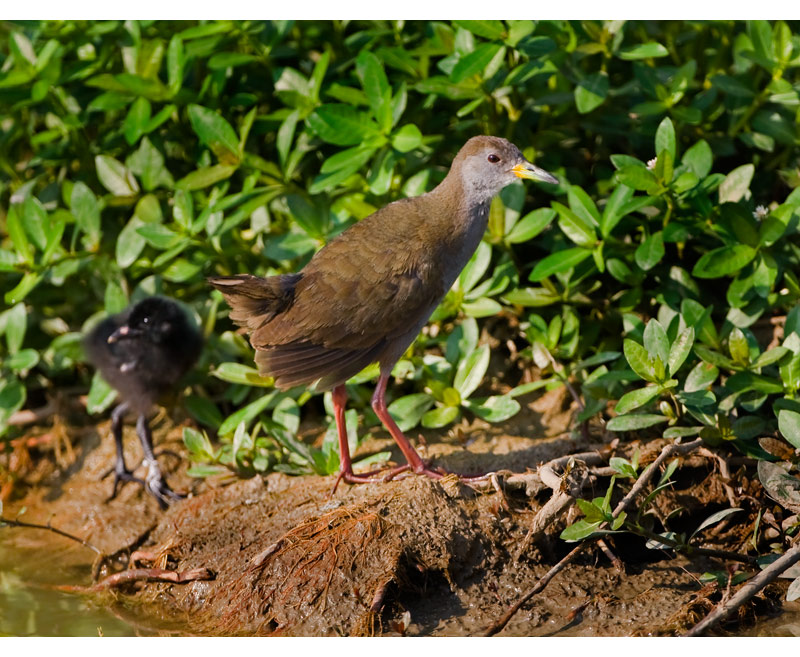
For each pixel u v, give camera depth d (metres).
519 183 11.36
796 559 8.14
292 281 9.86
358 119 11.14
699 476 9.84
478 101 11.34
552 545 9.41
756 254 10.34
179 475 11.48
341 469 10.12
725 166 12.34
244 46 12.74
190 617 9.38
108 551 10.68
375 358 9.86
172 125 12.96
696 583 9.09
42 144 13.65
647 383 10.73
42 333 12.75
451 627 8.73
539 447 10.41
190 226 11.45
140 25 12.61
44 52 12.42
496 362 11.77
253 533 9.84
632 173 10.12
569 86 12.16
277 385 9.51
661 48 11.13
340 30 13.03
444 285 10.09
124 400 11.25
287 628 8.91
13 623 9.34
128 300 12.59
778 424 9.55
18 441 12.27
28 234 11.88
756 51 11.23
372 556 9.09
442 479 9.84
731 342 9.70
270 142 13.12
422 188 11.32
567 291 11.07
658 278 11.10
